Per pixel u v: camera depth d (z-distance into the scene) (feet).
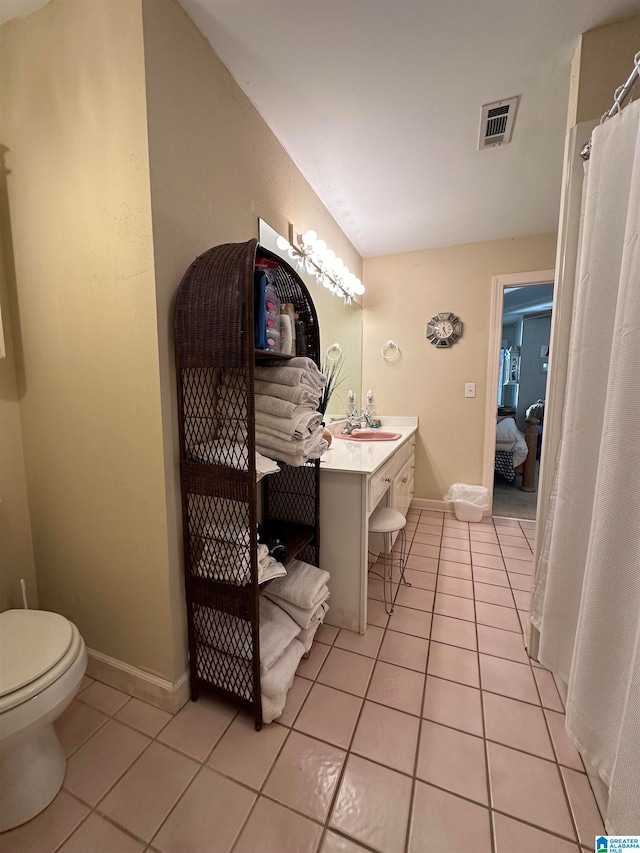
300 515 5.57
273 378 4.30
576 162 4.12
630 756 2.41
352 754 3.59
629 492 2.76
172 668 4.06
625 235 2.83
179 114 3.76
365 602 5.30
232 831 2.97
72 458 4.34
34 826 3.02
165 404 3.75
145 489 3.92
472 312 9.91
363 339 11.06
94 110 3.62
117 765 3.50
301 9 3.77
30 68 3.92
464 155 6.12
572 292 4.28
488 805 3.15
